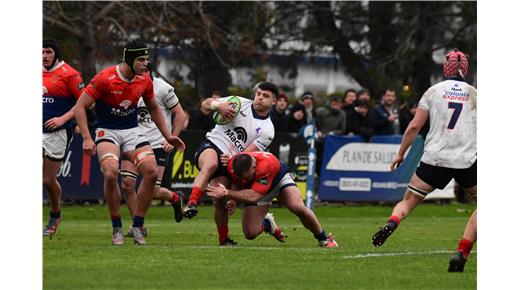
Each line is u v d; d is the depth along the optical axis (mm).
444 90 33438
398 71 92812
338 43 96000
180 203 43375
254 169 34125
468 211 66750
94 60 78250
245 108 35875
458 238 44312
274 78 103438
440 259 32250
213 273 28047
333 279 27406
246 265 29672
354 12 96312
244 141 35750
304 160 64125
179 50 88562
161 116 37062
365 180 66375
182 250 33500
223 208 36125
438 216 64562
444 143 33219
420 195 33688
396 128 66750
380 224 53656
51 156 40594
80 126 35375
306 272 28500
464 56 33812
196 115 62500
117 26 80750
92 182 59906
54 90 40812
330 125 65625
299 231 46031
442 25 96562
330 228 49594
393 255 33094
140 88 35812
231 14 88125
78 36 77250
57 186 40969
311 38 94250
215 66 88875
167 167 60594
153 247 34625
